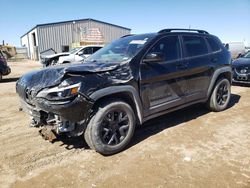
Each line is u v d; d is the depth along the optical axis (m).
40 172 3.18
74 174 3.11
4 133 4.53
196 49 4.82
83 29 38.22
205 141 3.97
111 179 2.98
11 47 46.09
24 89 3.60
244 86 8.98
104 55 4.30
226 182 2.86
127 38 4.63
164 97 4.16
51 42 36.69
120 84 3.48
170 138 4.12
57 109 3.10
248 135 4.20
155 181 2.92
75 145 3.93
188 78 4.55
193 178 2.95
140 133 4.37
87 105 3.20
